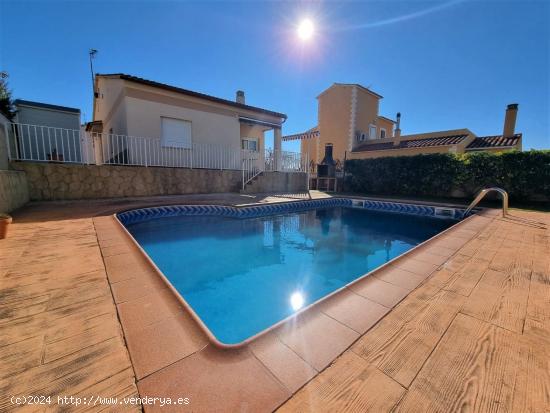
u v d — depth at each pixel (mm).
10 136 6676
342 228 7859
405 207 10406
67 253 3100
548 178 9039
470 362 1465
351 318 1914
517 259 3369
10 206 5258
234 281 4156
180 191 9445
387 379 1325
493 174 10281
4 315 1772
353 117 18938
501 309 2094
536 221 6148
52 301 1985
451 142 14227
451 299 2256
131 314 1834
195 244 5672
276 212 9070
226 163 11469
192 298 3611
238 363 1401
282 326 1783
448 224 8492
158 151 9492
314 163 19875
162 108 9500
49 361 1347
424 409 1153
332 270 4727
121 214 6074
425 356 1511
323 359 1460
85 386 1201
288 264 4953
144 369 1323
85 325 1684
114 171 7996
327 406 1152
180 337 1596
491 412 1145
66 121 11805
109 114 10898
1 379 1220
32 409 1074
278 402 1165
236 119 11656
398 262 3195
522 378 1349
